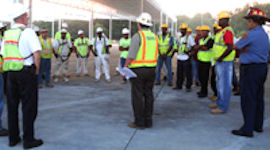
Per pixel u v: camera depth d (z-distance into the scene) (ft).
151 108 13.75
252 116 12.46
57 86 25.54
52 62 47.80
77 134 12.60
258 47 12.04
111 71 38.50
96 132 12.92
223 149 11.12
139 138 12.23
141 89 13.29
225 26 15.81
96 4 85.71
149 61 13.03
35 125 13.83
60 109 17.15
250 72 12.23
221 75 16.35
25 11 10.73
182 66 24.14
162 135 12.68
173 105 18.86
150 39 12.98
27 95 10.59
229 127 14.07
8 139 11.92
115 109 17.47
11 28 10.61
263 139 12.37
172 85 26.78
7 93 10.84
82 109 17.26
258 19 12.20
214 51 16.42
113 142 11.68
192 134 12.89
